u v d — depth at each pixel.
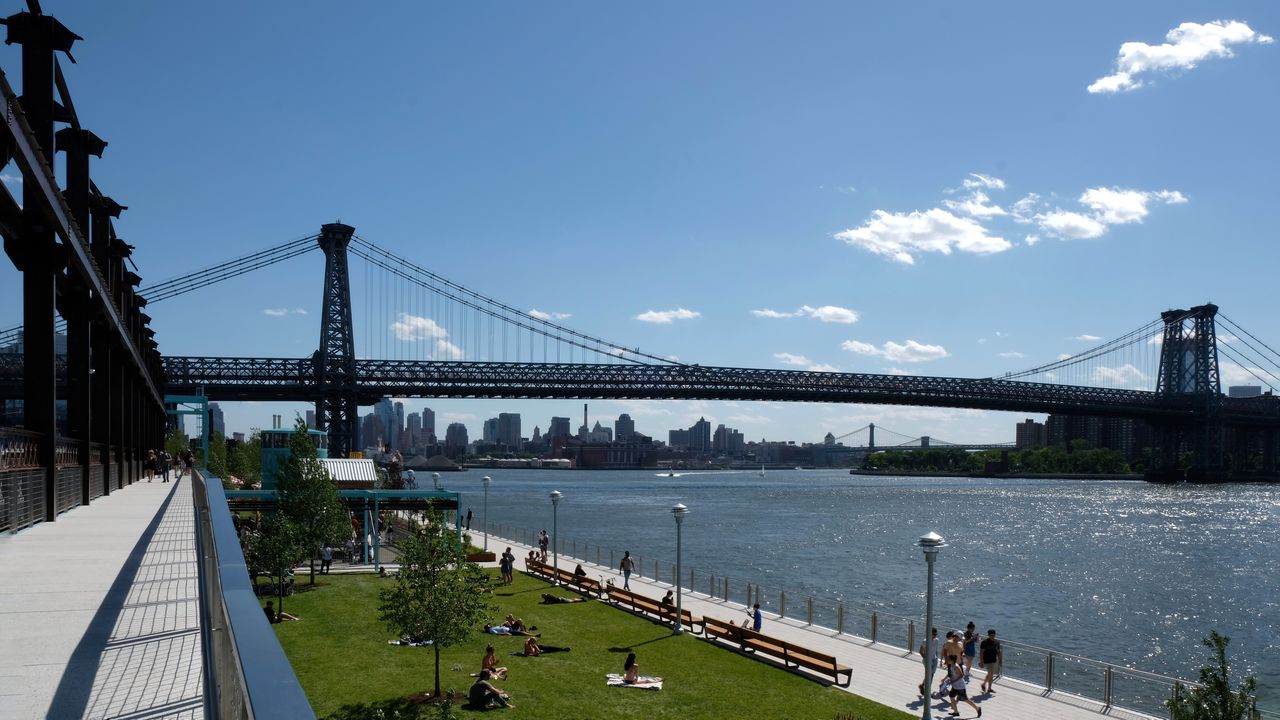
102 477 27.05
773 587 59.28
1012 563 75.25
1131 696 31.03
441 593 26.16
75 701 6.86
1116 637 46.88
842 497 178.12
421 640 26.34
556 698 25.58
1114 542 92.00
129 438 37.56
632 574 52.50
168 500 24.28
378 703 24.75
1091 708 24.81
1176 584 64.44
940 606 54.66
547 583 46.84
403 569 26.73
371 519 56.06
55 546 14.35
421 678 27.42
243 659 2.95
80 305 24.00
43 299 18.45
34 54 19.03
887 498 174.38
